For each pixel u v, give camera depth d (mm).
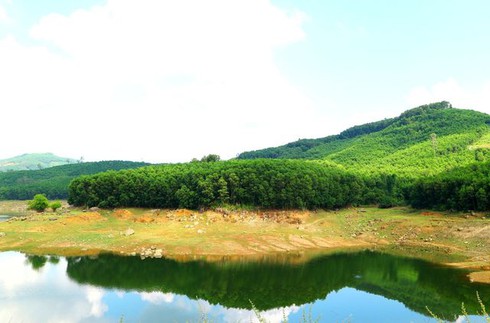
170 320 44000
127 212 113750
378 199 139125
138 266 71125
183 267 70812
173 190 119938
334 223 112562
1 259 73625
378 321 44469
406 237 96812
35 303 49094
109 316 45188
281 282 62281
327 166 161750
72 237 91000
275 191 116812
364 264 75625
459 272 67000
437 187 110312
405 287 59500
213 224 105750
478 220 94625
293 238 96500
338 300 53094
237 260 77688
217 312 46969
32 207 126938
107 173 131500
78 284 58812
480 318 43062
